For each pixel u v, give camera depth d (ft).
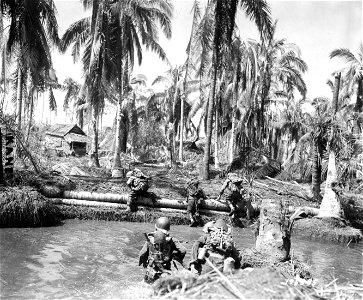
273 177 76.69
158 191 54.60
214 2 68.74
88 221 44.91
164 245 19.61
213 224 18.86
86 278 22.68
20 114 75.05
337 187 54.34
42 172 56.29
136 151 152.05
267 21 69.97
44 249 29.94
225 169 79.30
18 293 19.51
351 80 106.93
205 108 117.39
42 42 67.97
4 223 38.37
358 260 34.63
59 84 142.10
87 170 72.02
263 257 19.70
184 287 10.83
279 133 142.72
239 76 92.38
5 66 68.18
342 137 52.34
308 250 37.83
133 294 18.30
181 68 141.28
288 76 99.45
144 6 79.66
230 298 10.03
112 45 72.64
